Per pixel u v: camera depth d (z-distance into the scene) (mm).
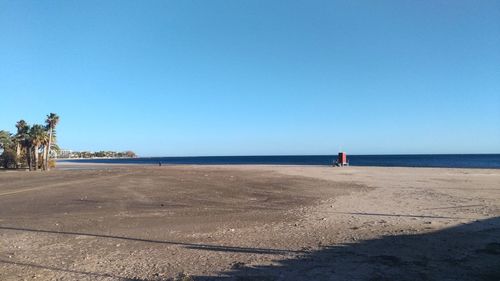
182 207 20219
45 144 79750
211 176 46125
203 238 12484
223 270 8898
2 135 84750
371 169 61312
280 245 11297
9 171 70375
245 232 13359
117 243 11930
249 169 64688
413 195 24516
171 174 50781
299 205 20609
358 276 8305
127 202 22422
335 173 50656
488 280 7980
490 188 28641
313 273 8555
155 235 13055
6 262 9844
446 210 17984
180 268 9141
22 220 16438
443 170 55625
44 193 28266
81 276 8648
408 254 10086
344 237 12289
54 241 12289
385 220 15523
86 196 25734
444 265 9062
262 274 8547
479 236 12297
